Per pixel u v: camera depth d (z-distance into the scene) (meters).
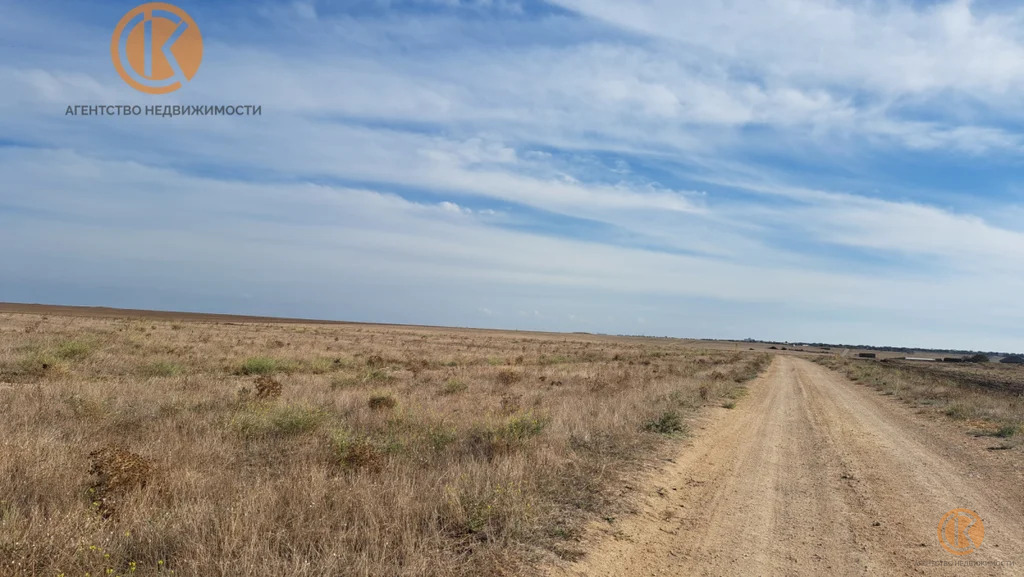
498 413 12.98
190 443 8.66
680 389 21.69
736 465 10.68
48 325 46.75
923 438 14.91
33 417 9.76
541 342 91.38
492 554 5.42
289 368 24.84
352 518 5.82
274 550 4.85
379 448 9.26
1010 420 17.67
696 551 6.11
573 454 9.81
